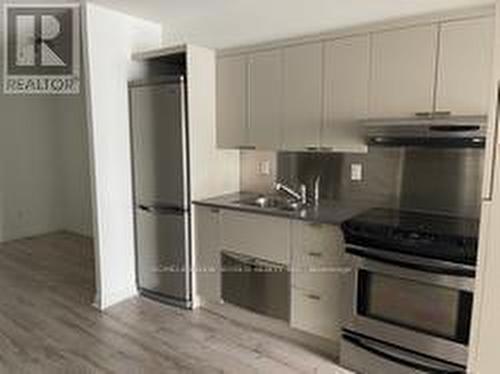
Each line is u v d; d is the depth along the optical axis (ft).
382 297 7.27
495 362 5.26
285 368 7.79
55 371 7.64
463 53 7.11
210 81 10.27
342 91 8.50
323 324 8.17
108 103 10.03
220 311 10.05
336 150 8.74
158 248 10.58
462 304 6.38
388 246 6.89
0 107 16.21
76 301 10.81
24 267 13.57
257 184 11.17
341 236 7.68
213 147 10.53
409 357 6.99
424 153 8.55
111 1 9.35
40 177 17.81
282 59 9.25
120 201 10.57
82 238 17.34
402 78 7.76
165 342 8.71
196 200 9.97
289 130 9.36
